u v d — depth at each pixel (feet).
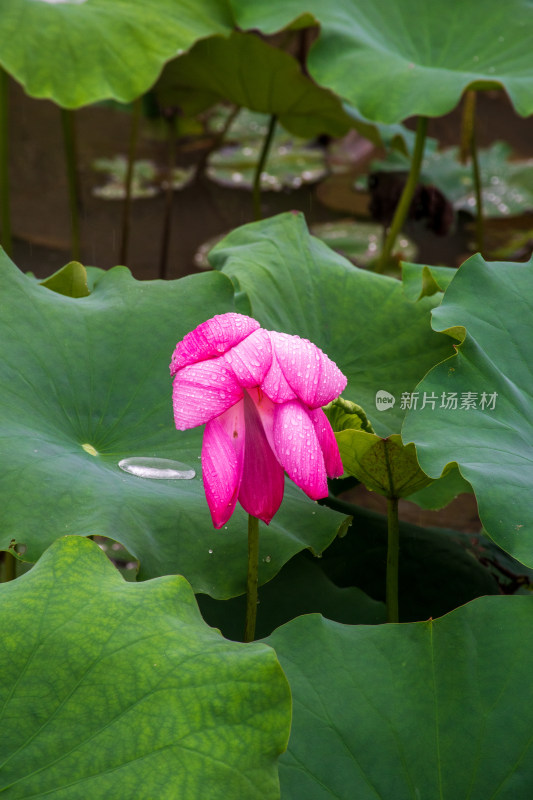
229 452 4.92
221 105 23.09
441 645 5.22
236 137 21.66
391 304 6.58
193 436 5.87
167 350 5.98
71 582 4.95
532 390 5.74
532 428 5.61
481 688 5.15
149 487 5.62
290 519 5.67
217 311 6.10
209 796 4.61
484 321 5.84
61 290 6.60
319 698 5.09
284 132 22.11
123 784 4.63
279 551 5.51
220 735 4.69
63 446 5.64
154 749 4.67
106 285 6.19
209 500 4.91
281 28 9.57
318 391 4.88
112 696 4.75
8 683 4.76
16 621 4.85
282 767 4.98
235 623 6.07
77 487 5.45
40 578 4.95
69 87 8.59
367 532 6.70
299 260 6.66
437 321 5.75
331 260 6.75
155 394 5.92
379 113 8.82
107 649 4.81
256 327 4.91
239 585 5.41
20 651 4.80
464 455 5.38
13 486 5.38
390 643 5.22
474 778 5.02
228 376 4.85
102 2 9.45
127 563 7.98
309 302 6.53
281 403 4.87
